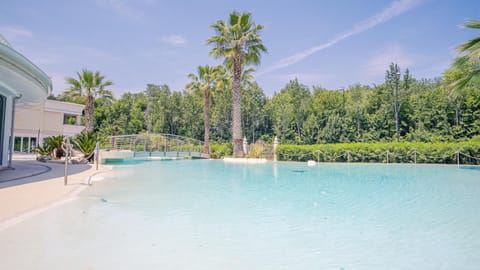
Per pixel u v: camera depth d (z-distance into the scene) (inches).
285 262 105.1
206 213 177.0
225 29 721.6
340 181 344.8
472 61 385.4
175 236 132.7
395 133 1020.5
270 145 757.3
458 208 193.3
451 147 589.3
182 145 876.6
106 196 229.1
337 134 1106.7
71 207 183.8
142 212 177.8
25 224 142.8
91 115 897.5
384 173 438.0
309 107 1273.4
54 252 109.7
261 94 1467.8
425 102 998.4
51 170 394.3
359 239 130.2
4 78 289.0
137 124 1589.6
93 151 568.4
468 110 911.0
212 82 934.4
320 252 114.7
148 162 669.9
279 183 324.8
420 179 364.2
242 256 110.1
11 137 400.5
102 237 128.9
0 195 203.6
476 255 111.3
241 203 207.9
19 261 100.8
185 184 309.4
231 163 650.2
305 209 189.3
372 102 1113.4
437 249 117.8
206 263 103.2
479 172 447.8
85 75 883.4
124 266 99.0
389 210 187.0
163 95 1537.9
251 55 737.6
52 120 1054.4
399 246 121.2
